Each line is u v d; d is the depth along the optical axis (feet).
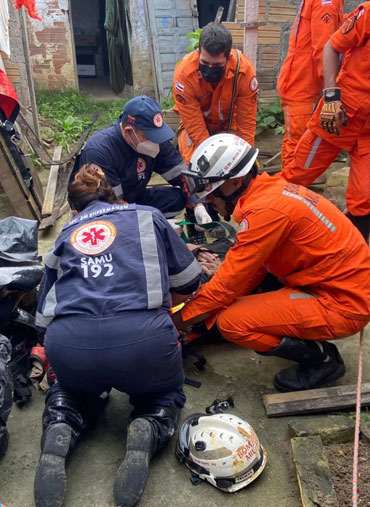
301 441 6.89
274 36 20.48
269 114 20.68
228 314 7.82
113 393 8.31
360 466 6.72
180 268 7.22
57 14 27.17
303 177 12.10
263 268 8.59
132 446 6.30
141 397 7.22
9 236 9.51
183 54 26.66
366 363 8.94
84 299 6.48
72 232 6.94
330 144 11.43
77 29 35.17
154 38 26.13
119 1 28.78
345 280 7.52
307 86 13.55
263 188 7.56
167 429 6.86
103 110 26.58
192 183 7.59
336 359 8.24
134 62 26.94
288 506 6.35
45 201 15.16
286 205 7.27
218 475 6.47
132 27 26.32
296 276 7.81
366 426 7.18
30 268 8.31
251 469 6.54
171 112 18.48
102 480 6.74
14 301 8.35
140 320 6.42
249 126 13.00
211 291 7.65
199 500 6.44
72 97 27.17
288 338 7.80
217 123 13.14
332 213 7.63
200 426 6.79
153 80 26.73
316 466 6.51
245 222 7.32
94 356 6.36
